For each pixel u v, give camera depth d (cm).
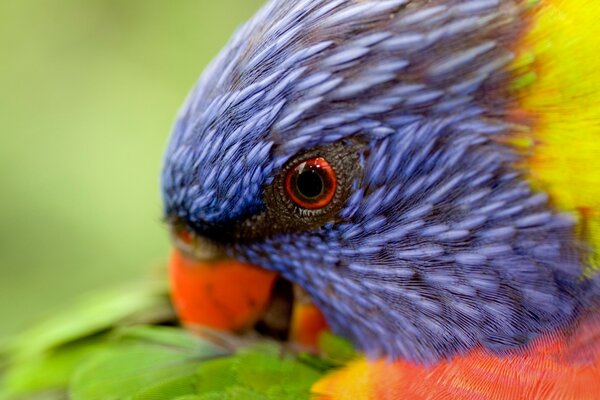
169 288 34
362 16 29
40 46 60
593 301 29
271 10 30
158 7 62
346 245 30
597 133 29
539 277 29
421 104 29
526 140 29
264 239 31
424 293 30
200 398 31
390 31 29
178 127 31
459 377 30
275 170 30
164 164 31
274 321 32
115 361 32
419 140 29
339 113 29
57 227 55
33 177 56
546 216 29
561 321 29
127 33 61
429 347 30
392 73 29
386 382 31
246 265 31
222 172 30
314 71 29
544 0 29
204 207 31
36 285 54
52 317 37
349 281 30
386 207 30
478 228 29
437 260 30
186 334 32
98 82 59
